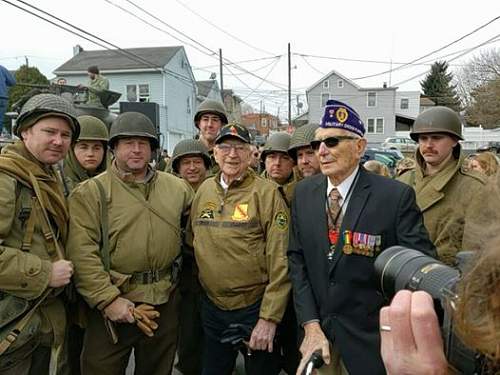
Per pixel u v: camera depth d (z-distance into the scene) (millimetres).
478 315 685
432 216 3070
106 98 8859
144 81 33344
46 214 2451
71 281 2758
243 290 2945
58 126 2455
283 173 3787
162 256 2932
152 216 2930
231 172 2975
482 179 2949
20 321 2299
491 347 664
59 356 2576
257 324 2891
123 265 2840
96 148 3953
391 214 2402
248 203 2961
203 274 3012
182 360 3914
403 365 786
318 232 2543
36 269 2301
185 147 4176
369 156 18422
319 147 2537
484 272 685
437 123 3045
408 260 1234
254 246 2938
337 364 2512
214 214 2998
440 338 771
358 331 2393
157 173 3131
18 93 28844
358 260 2402
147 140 2932
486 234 734
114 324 2828
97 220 2820
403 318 790
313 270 2564
